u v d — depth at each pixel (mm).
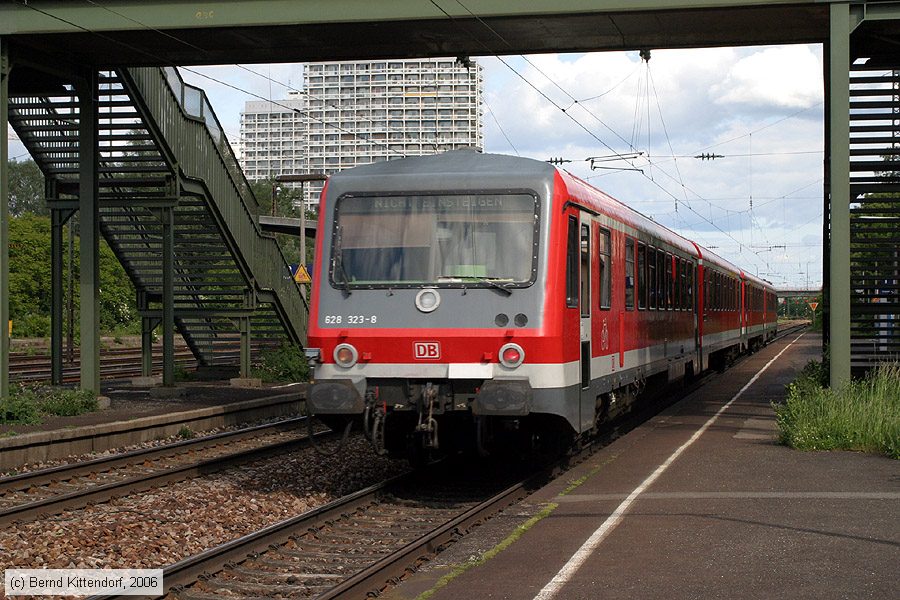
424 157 11492
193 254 24172
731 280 31453
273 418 19984
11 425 15234
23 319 53219
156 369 30469
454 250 10867
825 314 18766
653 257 17000
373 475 13141
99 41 17047
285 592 7363
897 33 16531
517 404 10336
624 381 14398
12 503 10953
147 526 9656
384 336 10828
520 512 9578
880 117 18031
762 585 6816
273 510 10742
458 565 7641
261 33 16734
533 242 10727
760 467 12016
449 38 17344
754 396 22562
